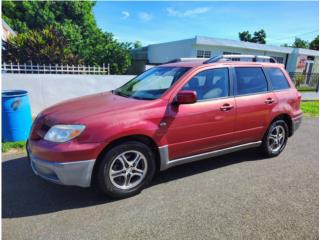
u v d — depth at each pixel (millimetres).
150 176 3340
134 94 3758
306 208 3016
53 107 3504
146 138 3234
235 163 4363
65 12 29547
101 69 8977
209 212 2895
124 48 18438
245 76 4188
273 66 4680
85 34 24328
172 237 2484
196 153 3705
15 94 5078
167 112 3301
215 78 3838
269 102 4352
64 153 2742
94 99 3668
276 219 2789
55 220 2723
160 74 3996
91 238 2457
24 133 5086
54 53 10820
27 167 4004
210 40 17859
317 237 2525
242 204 3072
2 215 2791
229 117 3857
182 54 18766
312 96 13836
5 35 14680
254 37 47969
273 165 4305
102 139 2859
